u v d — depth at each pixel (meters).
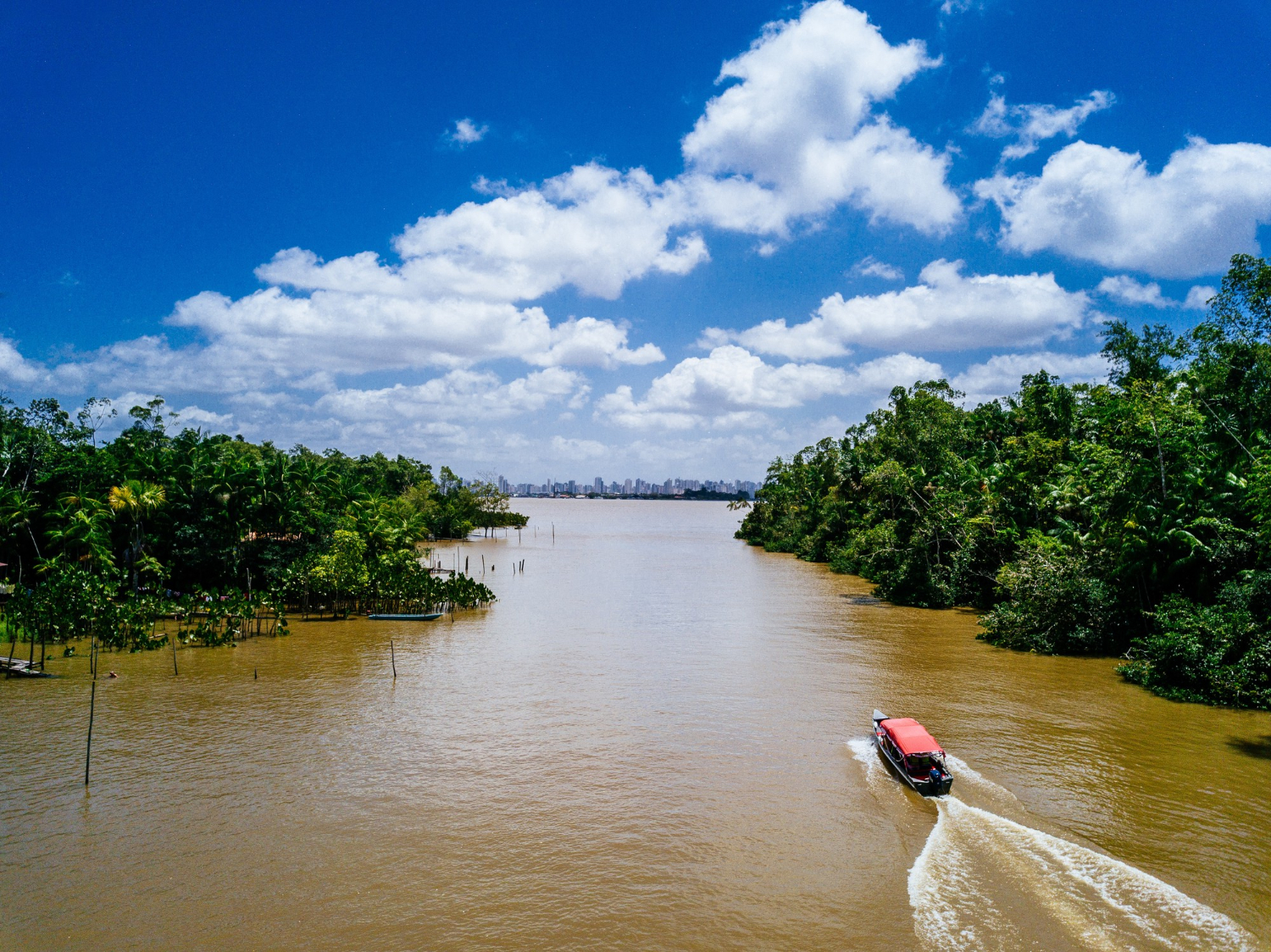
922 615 54.38
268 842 18.81
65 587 41.28
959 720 28.23
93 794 21.66
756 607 58.16
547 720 28.58
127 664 37.91
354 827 19.66
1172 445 37.16
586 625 49.75
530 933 15.05
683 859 17.97
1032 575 42.16
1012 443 67.94
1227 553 33.69
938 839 18.80
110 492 53.78
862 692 32.34
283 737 26.62
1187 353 47.50
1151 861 17.55
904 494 63.34
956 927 15.06
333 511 71.06
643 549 125.25
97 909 15.89
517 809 20.73
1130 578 38.28
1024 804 20.75
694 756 24.77
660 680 34.59
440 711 29.66
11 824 19.73
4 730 27.27
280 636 45.34
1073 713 29.02
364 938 14.87
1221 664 30.45
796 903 16.03
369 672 36.19
